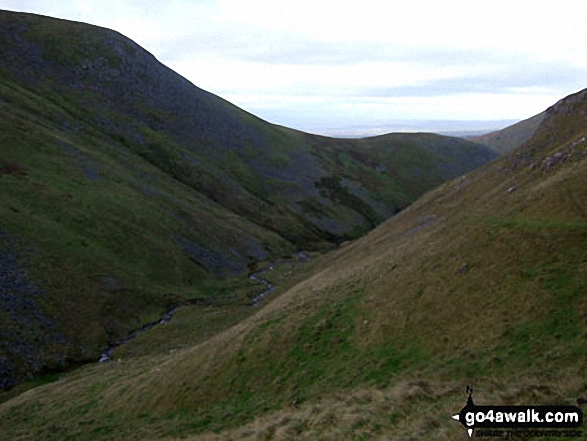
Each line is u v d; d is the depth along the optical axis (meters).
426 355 25.25
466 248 31.33
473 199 61.12
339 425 20.61
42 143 89.00
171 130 139.38
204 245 87.44
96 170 91.00
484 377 21.02
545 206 32.75
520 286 25.75
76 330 52.88
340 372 26.95
